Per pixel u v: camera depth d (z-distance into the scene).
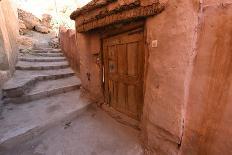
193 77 1.45
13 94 3.07
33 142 2.24
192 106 1.50
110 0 1.94
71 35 5.08
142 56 2.11
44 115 2.72
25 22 9.59
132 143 2.23
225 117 1.29
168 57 1.56
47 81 4.29
